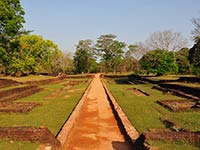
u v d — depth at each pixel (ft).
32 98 80.94
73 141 38.24
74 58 314.96
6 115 52.85
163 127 41.88
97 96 92.63
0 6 99.66
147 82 151.74
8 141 33.32
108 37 330.95
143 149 29.96
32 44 188.03
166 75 176.55
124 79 217.36
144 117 49.83
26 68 183.01
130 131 39.55
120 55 329.93
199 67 115.55
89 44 322.75
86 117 55.36
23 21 110.52
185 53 176.76
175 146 29.58
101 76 267.18
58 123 45.34
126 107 61.98
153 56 172.65
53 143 33.22
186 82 114.83
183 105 60.95
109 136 40.70
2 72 192.03
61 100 76.18
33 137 33.65
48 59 209.56
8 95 80.07
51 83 158.20
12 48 115.34
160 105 64.44
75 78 243.19
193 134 31.71
